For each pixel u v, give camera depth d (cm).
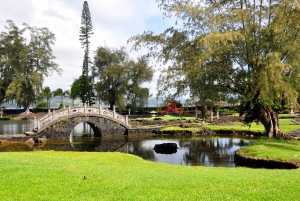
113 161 1452
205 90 2044
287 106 2084
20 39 5988
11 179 888
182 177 971
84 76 6675
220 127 3525
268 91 1777
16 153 1552
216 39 1778
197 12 1955
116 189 807
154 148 2428
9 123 4600
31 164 1130
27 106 6156
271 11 1972
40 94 6181
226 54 1969
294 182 836
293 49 1905
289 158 1479
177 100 2217
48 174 957
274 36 1894
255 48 1977
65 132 2998
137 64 6181
